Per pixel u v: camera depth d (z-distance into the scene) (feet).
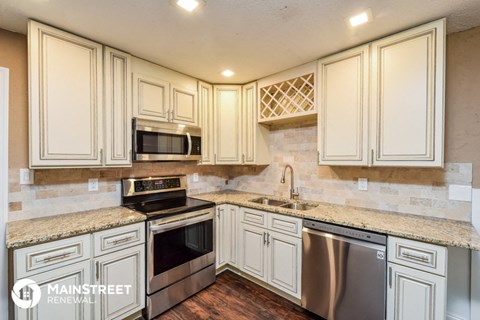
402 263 4.89
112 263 5.63
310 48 6.49
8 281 5.38
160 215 6.50
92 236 5.31
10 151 5.58
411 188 6.36
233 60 7.26
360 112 6.22
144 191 7.90
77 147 5.74
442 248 4.44
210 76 8.56
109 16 5.02
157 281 6.40
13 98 5.62
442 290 4.44
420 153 5.32
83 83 5.84
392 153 5.70
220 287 7.86
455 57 5.69
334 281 5.84
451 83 5.74
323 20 5.18
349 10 4.83
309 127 8.51
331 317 5.90
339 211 6.73
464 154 5.59
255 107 9.01
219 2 4.57
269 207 7.32
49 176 6.13
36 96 5.16
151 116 7.27
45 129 5.28
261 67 7.79
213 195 9.67
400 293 4.92
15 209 5.64
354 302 5.51
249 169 10.48
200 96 8.81
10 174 5.57
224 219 8.59
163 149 7.43
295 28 5.50
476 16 5.01
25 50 5.78
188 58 7.10
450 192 5.78
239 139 9.33
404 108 5.52
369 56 6.07
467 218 5.57
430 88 5.19
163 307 6.56
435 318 4.51
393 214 6.35
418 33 5.32
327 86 6.89
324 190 8.12
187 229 7.25
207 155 9.04
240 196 9.42
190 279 7.29
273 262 7.23
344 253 5.67
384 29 5.53
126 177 7.68
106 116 6.25
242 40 6.07
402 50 5.55
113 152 6.38
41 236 4.59
